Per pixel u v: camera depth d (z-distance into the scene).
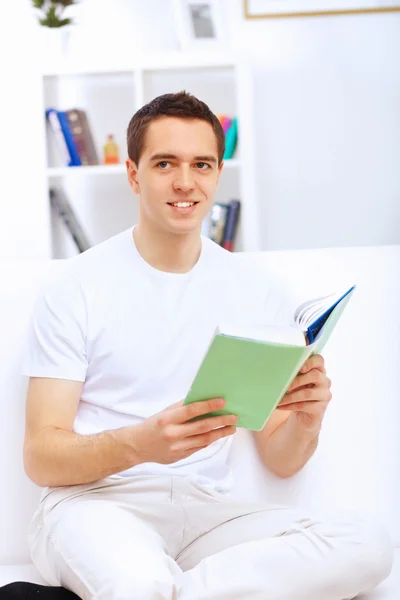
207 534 1.51
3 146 3.98
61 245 3.99
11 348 1.63
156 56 3.74
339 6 4.12
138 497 1.48
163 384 1.55
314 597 1.30
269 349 1.19
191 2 3.89
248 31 4.15
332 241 4.23
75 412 1.52
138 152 1.54
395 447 1.67
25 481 1.60
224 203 3.97
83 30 4.13
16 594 1.32
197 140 1.50
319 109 4.18
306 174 4.21
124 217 4.13
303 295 1.70
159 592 1.23
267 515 1.51
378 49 4.16
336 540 1.32
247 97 3.77
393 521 1.65
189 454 1.35
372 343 1.71
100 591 1.25
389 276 1.73
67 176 4.09
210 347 1.18
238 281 1.65
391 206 4.22
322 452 1.66
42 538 1.42
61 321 1.53
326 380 1.45
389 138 4.19
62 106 4.09
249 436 1.67
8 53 4.01
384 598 1.35
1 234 3.98
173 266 1.60
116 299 1.56
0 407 1.61
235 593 1.28
